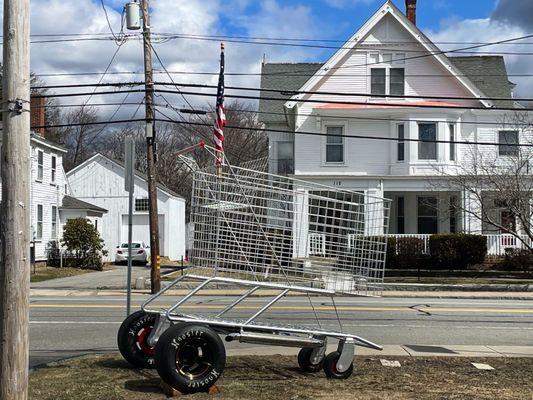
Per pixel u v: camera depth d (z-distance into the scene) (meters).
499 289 20.80
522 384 6.61
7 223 4.86
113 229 40.59
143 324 7.22
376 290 6.92
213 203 6.66
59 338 10.41
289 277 6.74
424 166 27.33
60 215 34.84
